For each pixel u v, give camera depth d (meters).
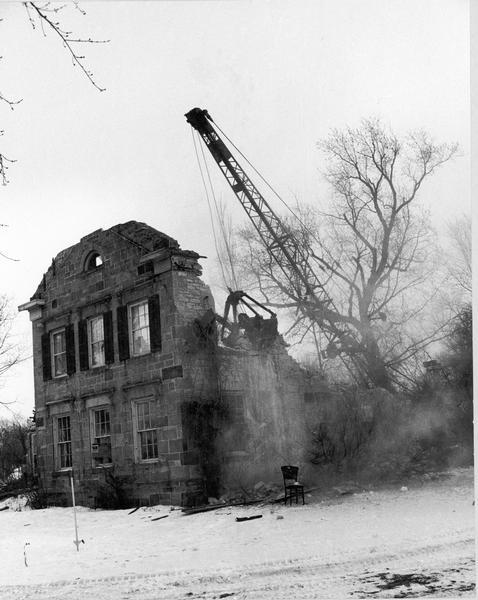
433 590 8.34
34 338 27.48
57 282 26.41
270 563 10.59
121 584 10.26
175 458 20.61
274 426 21.25
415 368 24.47
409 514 13.84
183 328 21.14
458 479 17.73
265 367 22.36
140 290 22.52
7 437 41.19
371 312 26.94
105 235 24.19
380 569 9.61
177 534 15.13
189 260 21.84
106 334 23.72
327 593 8.59
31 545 15.70
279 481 20.20
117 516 20.16
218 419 21.06
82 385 24.70
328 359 24.92
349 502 16.48
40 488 26.38
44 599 9.75
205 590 9.39
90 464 24.14
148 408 22.09
